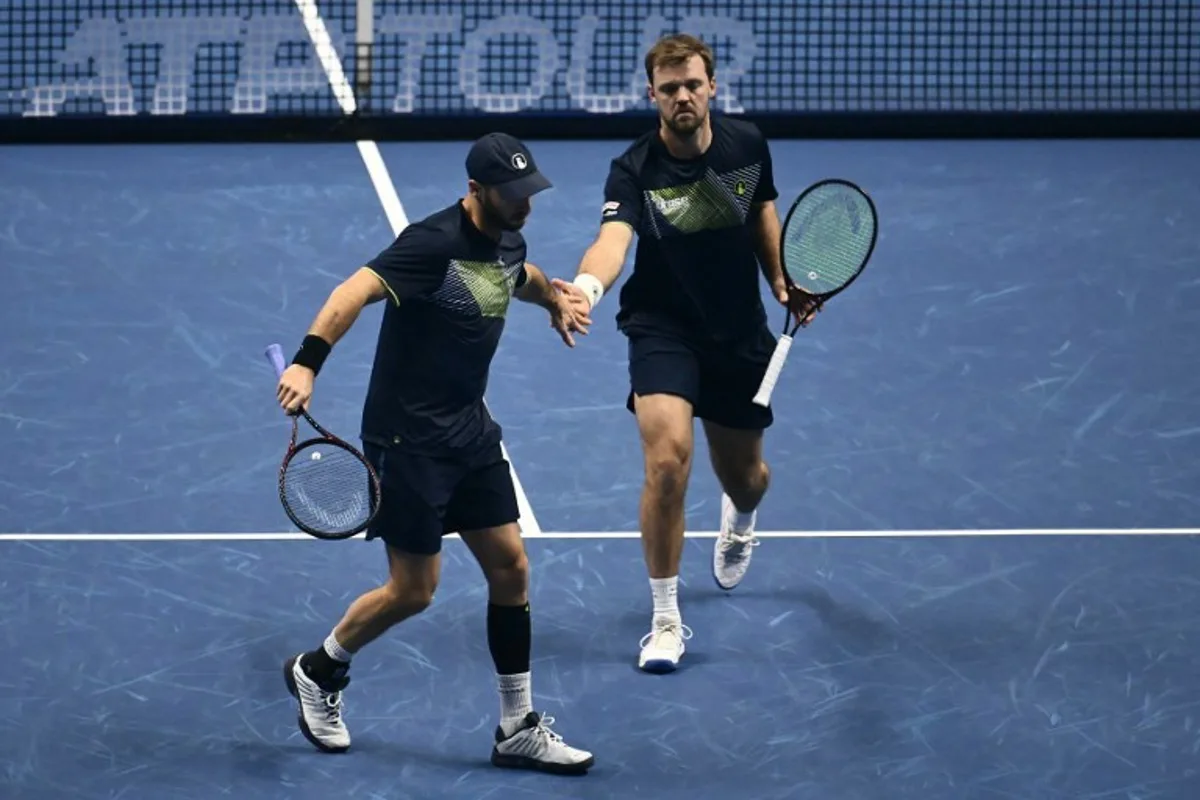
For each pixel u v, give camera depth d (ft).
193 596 101.35
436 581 84.58
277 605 100.58
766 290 145.18
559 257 150.92
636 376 94.68
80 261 149.79
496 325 82.69
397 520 82.48
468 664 95.09
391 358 82.38
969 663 95.09
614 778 84.84
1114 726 89.04
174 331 137.28
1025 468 117.91
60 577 103.04
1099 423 124.36
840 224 94.53
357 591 102.37
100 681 92.63
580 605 101.45
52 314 139.85
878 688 92.73
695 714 90.43
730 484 100.07
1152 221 160.66
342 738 86.48
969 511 112.37
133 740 87.35
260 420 123.75
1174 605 100.99
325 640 88.38
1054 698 91.61
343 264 150.30
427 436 81.87
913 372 132.16
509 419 124.77
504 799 82.89
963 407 126.72
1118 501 113.50
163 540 107.76
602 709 90.89
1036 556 106.52
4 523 109.40
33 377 129.49
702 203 93.56
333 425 122.72
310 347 78.43
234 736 87.92
